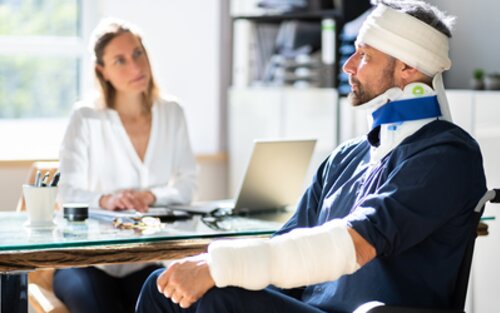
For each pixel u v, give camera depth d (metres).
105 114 3.58
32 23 5.38
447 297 2.31
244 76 5.27
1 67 5.34
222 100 5.54
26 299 2.60
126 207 3.19
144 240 2.60
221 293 2.21
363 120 4.26
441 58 2.46
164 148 3.67
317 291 2.48
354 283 2.37
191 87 5.52
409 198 2.21
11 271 2.45
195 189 3.73
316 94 4.63
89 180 3.61
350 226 2.19
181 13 5.46
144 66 3.56
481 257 3.66
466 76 4.28
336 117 4.48
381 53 2.47
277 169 3.23
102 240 2.55
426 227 2.21
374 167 2.43
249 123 5.21
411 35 2.44
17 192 5.00
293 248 2.17
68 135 3.53
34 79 5.40
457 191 2.24
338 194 2.52
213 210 3.18
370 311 2.14
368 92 2.48
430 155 2.27
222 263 2.15
